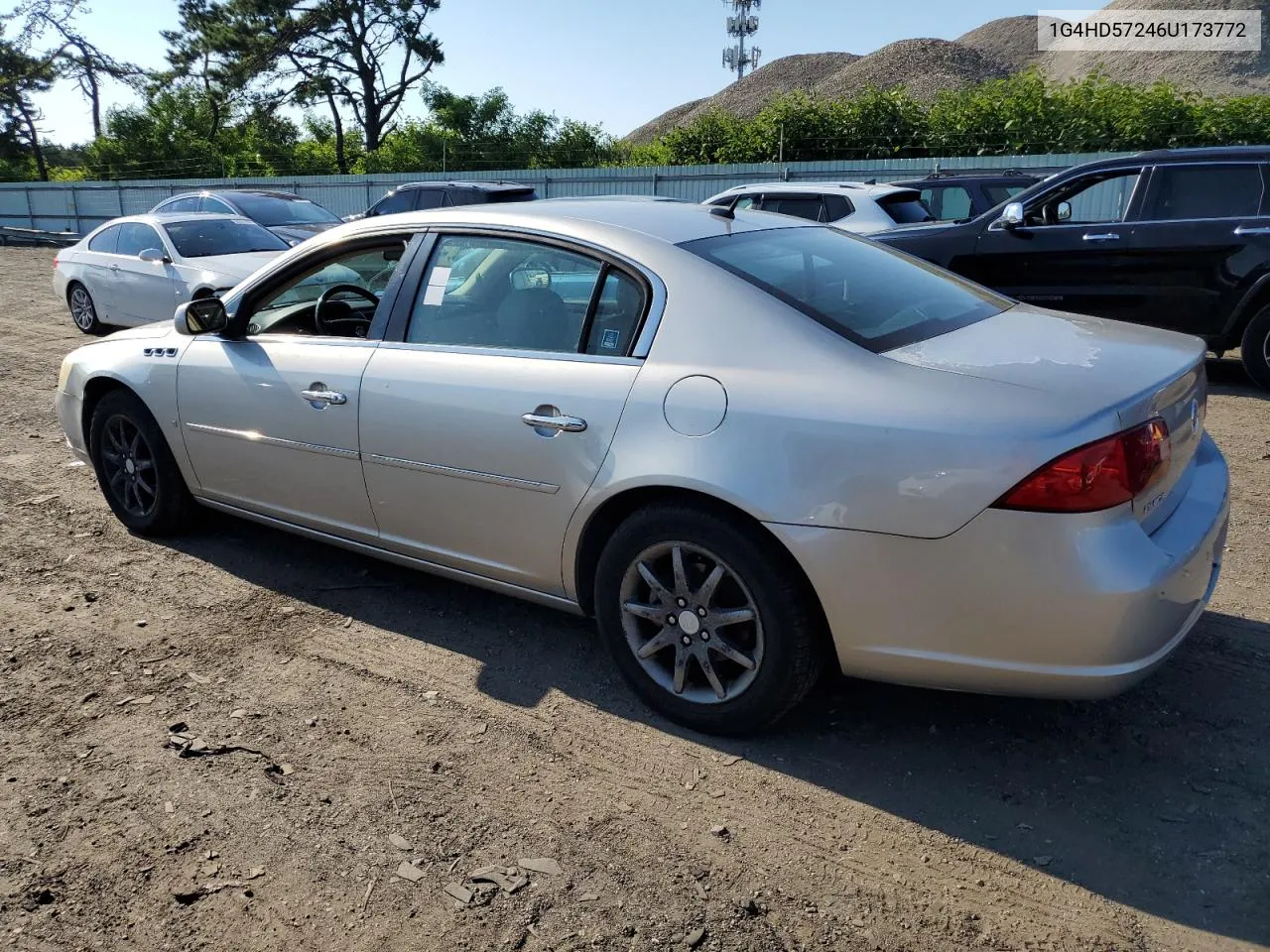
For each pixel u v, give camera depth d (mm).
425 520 3672
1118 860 2586
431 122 43406
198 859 2625
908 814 2783
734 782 2936
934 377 2744
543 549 3359
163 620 4016
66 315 13102
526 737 3182
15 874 2574
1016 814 2773
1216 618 3848
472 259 3609
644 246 3258
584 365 3219
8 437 6809
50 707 3363
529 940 2346
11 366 9469
